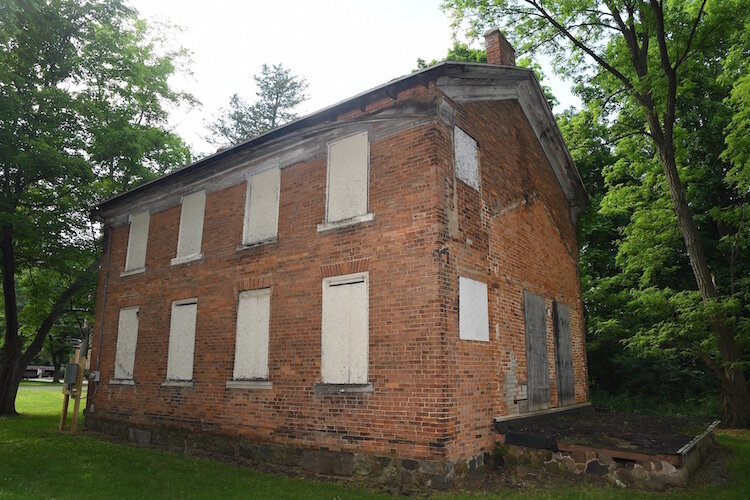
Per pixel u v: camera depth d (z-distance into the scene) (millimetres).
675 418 11375
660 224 17438
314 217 9977
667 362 19688
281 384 9680
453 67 8914
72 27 17375
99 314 15070
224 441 10438
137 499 7211
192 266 12375
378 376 8336
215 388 10930
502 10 15844
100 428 13797
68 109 16578
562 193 14344
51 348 40188
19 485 7816
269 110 42750
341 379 8836
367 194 9297
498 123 11109
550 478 8117
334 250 9453
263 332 10367
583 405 12758
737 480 8461
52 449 11258
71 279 19828
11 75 15023
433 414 7648
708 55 18422
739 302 14477
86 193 17109
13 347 18219
